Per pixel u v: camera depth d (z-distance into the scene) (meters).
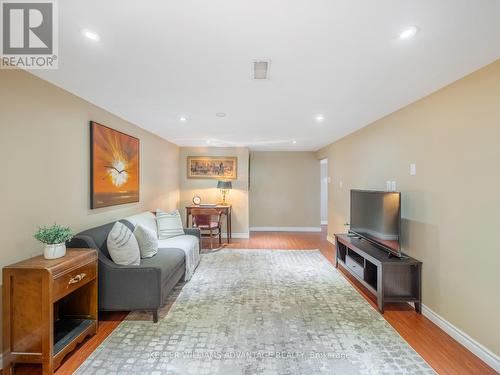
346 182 4.84
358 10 1.35
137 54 1.81
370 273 3.09
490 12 1.35
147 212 4.14
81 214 2.75
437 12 1.36
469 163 2.12
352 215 3.97
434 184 2.51
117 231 2.67
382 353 2.04
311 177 7.41
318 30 1.53
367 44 1.68
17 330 1.77
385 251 3.11
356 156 4.36
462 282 2.19
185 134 4.67
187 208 5.52
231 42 1.66
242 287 3.34
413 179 2.82
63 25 1.48
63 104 2.48
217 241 5.96
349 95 2.63
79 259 2.07
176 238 3.95
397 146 3.12
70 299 2.31
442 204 2.41
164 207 5.20
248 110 3.16
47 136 2.29
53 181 2.36
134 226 3.35
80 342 2.11
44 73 2.11
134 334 2.30
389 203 2.96
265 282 3.50
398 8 1.33
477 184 2.05
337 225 5.37
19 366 1.90
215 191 6.23
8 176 1.93
